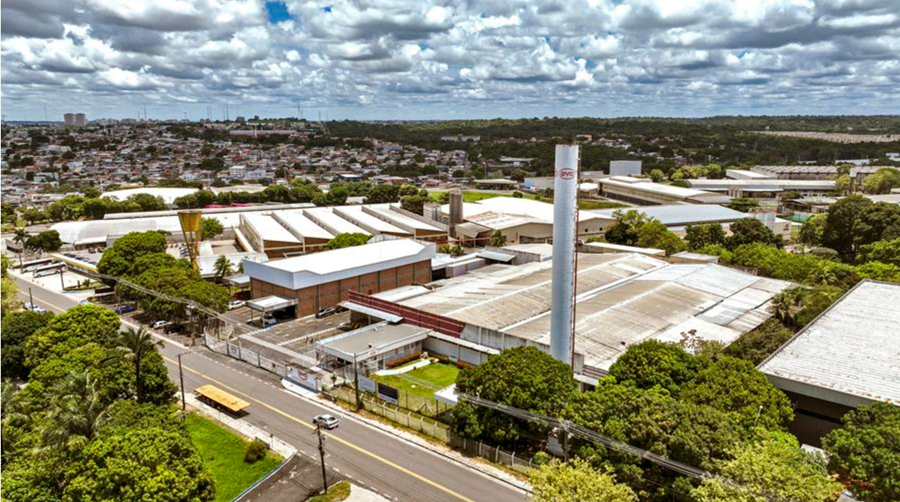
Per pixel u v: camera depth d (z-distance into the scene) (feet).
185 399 276.00
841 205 579.07
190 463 175.42
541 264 476.54
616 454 181.98
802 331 280.51
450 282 433.07
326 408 267.80
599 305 343.87
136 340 236.43
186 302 363.56
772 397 202.80
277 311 408.87
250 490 203.82
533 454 221.25
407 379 294.25
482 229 643.86
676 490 171.22
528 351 232.94
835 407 225.56
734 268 449.06
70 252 621.31
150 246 469.16
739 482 154.20
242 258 518.78
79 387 190.80
